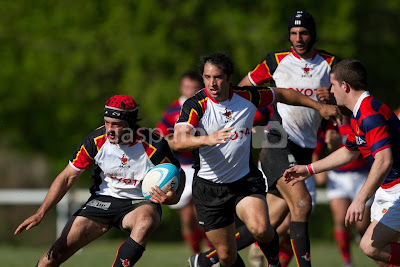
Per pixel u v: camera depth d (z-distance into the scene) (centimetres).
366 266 3350
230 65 2095
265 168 2455
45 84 6581
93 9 6688
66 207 4462
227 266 2289
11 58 6712
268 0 6294
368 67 6806
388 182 2120
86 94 6656
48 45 6662
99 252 3975
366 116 2020
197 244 3419
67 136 6762
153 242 6425
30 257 3612
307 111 2439
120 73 6794
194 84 3269
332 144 2548
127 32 6381
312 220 6147
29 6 6894
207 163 2200
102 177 2177
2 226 6800
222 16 6306
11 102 6694
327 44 6238
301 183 2359
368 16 6988
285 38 6216
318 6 6297
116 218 2134
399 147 2056
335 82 2100
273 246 2195
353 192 3294
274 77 2497
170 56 6250
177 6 6406
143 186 2084
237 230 2417
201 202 2238
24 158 7700
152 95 5972
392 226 2097
